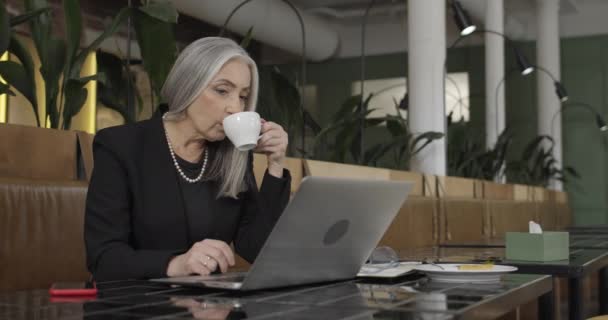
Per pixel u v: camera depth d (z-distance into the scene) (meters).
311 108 7.98
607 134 7.27
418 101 3.56
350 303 0.63
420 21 3.58
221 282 0.74
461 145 4.43
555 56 6.96
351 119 2.61
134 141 1.01
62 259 1.25
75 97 1.55
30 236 1.20
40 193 1.23
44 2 1.58
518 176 6.18
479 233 3.21
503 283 0.79
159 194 0.99
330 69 7.96
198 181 1.02
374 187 0.76
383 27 7.79
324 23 6.95
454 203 2.91
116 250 0.91
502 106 6.01
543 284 0.85
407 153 3.38
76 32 1.52
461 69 7.65
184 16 5.13
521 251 1.27
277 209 1.07
